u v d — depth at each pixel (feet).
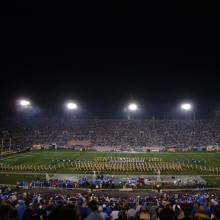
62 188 139.64
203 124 374.63
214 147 327.26
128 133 361.51
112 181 156.97
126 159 245.04
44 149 329.72
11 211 27.91
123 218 39.11
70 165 210.79
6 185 147.64
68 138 352.49
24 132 357.82
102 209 46.21
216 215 33.35
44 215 35.50
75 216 20.03
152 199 80.89
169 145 336.70
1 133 342.64
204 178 169.17
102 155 275.39
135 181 152.35
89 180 160.76
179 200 77.36
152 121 383.04
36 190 130.11
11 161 233.55
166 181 158.51
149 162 226.79
